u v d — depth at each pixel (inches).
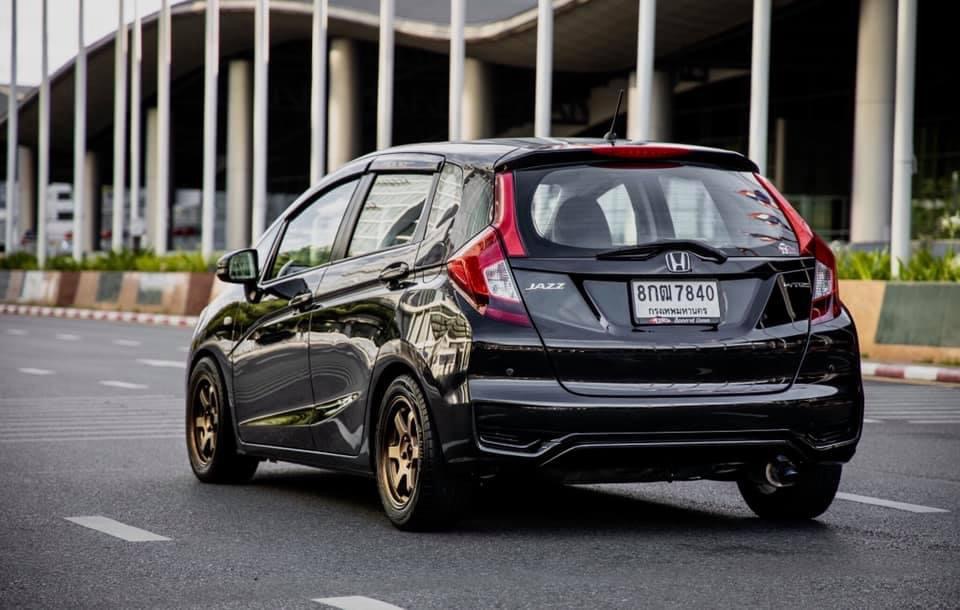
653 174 319.6
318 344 350.0
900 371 879.7
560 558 290.4
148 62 3159.5
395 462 324.8
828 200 2839.6
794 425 310.0
